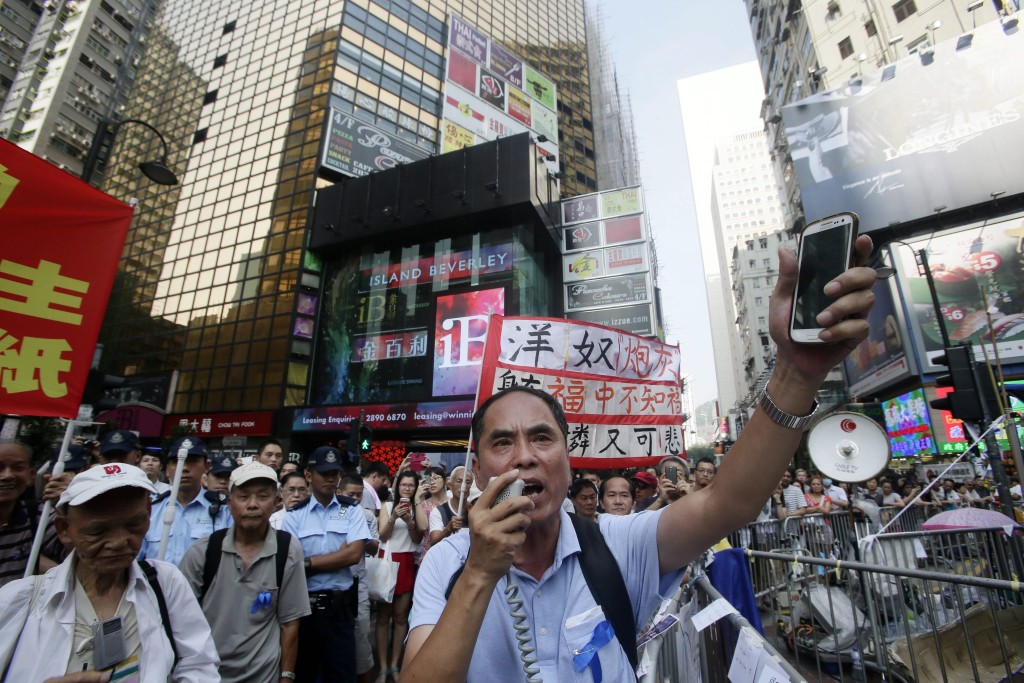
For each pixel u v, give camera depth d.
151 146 34.22
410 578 5.88
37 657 1.77
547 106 39.56
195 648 2.10
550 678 1.29
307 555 4.09
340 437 22.84
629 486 5.07
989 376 6.19
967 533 5.64
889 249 22.61
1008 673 3.29
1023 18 20.22
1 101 47.12
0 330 3.17
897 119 21.88
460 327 22.00
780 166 39.44
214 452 23.31
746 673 2.21
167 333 27.31
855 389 28.95
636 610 1.48
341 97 27.77
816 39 30.80
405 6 32.38
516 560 1.48
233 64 32.72
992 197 19.44
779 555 4.07
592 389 5.62
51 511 2.98
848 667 4.58
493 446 1.51
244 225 27.47
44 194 3.46
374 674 5.38
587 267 25.02
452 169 24.16
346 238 24.75
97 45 48.16
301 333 24.19
